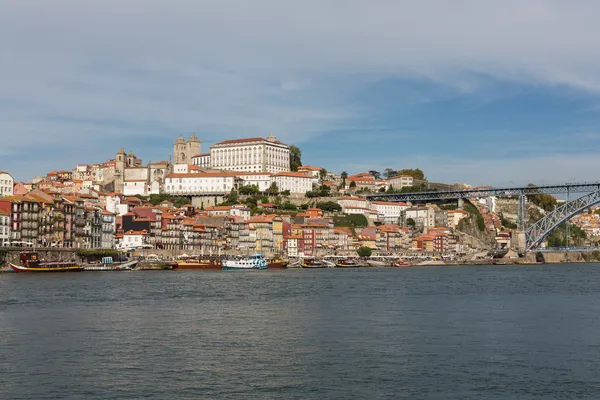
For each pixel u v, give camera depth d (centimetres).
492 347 8062
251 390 6256
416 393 6153
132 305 11862
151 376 6688
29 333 8844
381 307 11900
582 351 7838
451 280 19738
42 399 5988
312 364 7175
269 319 10262
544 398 6022
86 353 7644
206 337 8650
